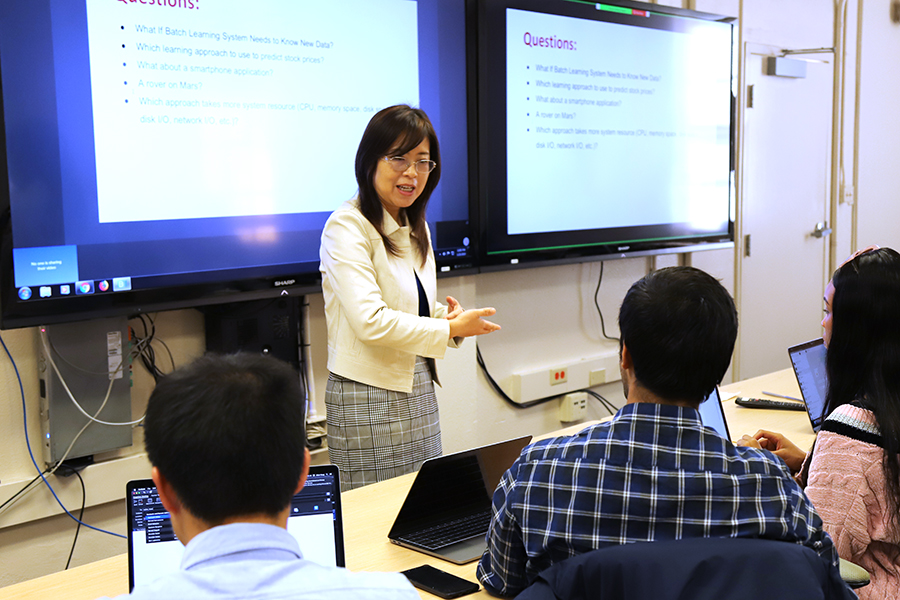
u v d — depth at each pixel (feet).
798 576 3.02
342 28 9.02
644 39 12.37
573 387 12.72
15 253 7.07
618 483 3.50
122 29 7.54
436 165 6.97
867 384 4.87
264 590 2.30
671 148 12.98
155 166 7.84
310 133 8.89
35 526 7.82
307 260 8.99
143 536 3.87
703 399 3.63
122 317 7.89
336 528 4.04
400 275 6.91
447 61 10.04
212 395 2.50
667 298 3.51
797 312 16.75
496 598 4.21
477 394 11.55
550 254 11.41
